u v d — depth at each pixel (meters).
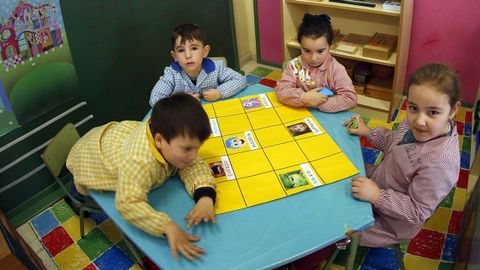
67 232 2.10
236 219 1.18
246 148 1.46
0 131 1.95
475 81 2.64
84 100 2.27
